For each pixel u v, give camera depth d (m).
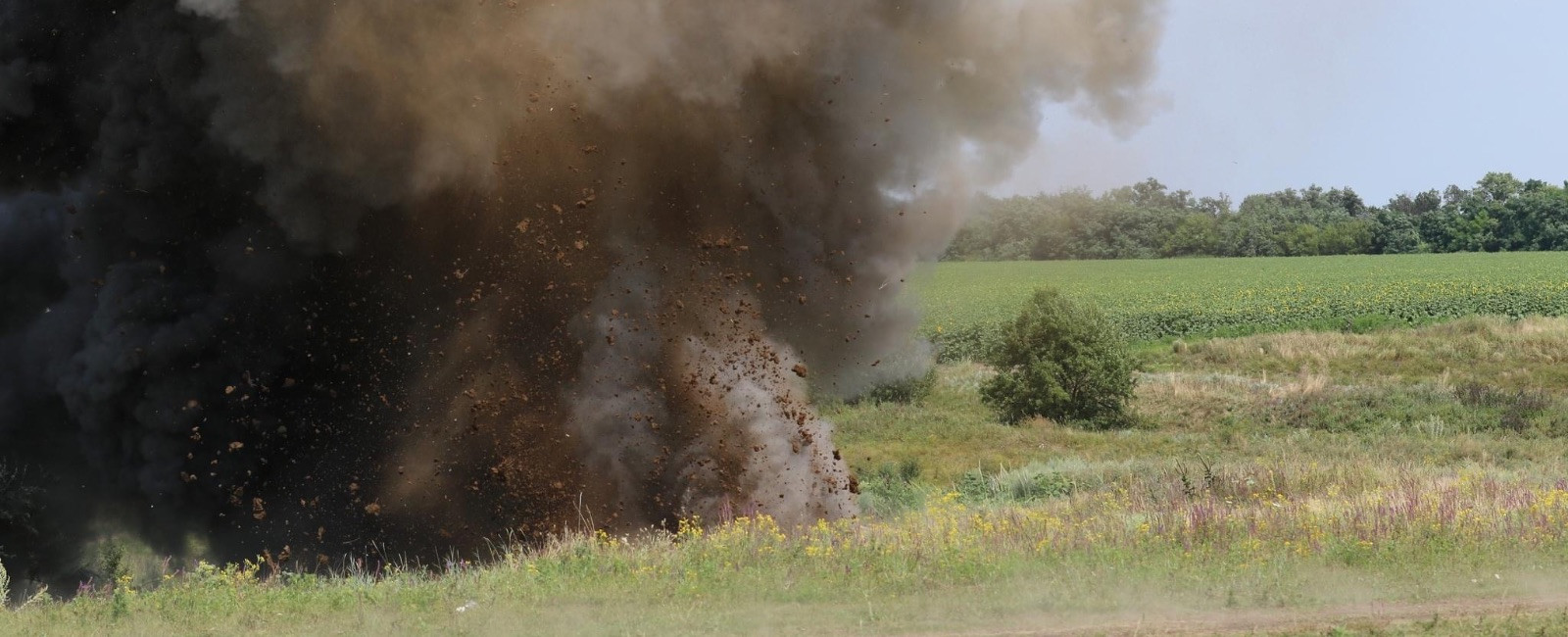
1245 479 18.73
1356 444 28.23
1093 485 21.83
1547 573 9.37
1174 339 50.66
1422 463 24.30
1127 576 9.31
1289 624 7.88
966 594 8.80
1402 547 10.27
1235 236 98.00
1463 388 34.72
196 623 9.00
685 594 9.02
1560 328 43.09
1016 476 23.58
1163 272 76.06
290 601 9.66
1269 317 53.22
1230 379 38.91
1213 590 8.84
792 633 7.86
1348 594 8.75
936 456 29.86
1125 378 34.44
